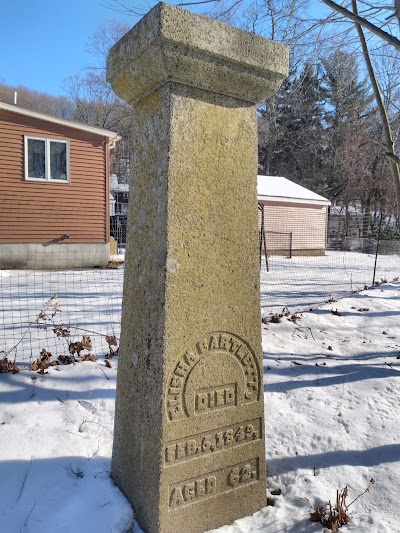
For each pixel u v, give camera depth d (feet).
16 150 42.39
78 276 37.11
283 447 9.79
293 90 21.39
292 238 69.56
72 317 20.17
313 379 13.71
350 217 99.60
